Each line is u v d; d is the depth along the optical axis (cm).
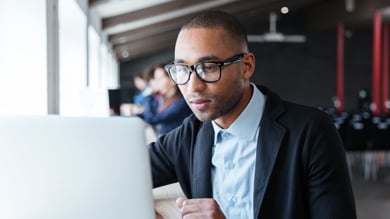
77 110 296
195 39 82
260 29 1656
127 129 51
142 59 1644
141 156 51
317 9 1530
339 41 1494
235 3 955
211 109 85
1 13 209
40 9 211
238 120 96
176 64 84
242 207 100
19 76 210
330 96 1694
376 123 697
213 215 79
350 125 653
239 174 99
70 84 378
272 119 96
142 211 50
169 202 142
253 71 92
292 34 1666
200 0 713
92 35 507
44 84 211
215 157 103
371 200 491
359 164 768
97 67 561
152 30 873
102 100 249
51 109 222
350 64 1711
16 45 210
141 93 493
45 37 212
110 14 587
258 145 96
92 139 50
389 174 671
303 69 1684
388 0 1115
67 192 49
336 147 96
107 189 50
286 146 95
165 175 116
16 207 49
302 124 95
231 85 84
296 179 93
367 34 1705
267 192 93
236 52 84
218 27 82
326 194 93
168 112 334
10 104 209
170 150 114
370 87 1719
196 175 105
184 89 85
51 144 50
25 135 50
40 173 49
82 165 50
